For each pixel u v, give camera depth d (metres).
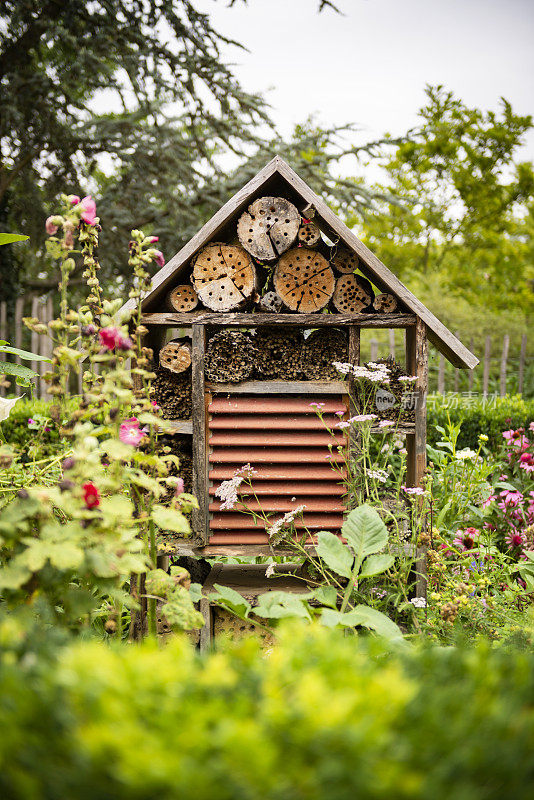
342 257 3.21
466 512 4.05
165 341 3.95
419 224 17.14
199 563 3.83
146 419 2.20
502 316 12.73
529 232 18.06
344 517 3.12
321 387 3.14
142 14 8.79
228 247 3.12
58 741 1.02
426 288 13.48
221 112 9.62
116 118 10.27
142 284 2.53
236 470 3.10
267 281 3.28
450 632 2.58
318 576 3.26
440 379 9.55
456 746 1.02
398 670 1.27
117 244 10.20
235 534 3.11
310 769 0.96
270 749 0.94
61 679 1.10
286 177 3.01
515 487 4.23
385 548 3.04
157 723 1.03
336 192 10.38
